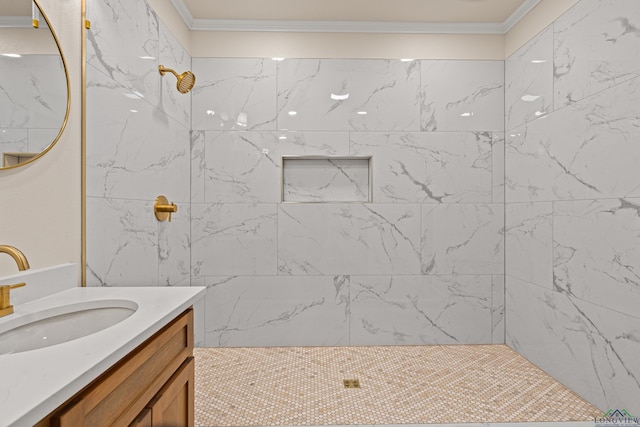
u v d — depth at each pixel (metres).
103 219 1.71
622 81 1.75
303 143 2.83
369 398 2.06
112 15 1.77
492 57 2.88
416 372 2.39
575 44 2.07
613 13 1.79
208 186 2.82
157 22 2.25
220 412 1.92
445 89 2.87
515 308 2.73
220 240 2.82
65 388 0.62
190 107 2.80
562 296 2.20
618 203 1.78
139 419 0.91
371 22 2.81
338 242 2.85
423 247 2.87
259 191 2.83
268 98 2.83
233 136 2.82
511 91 2.77
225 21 2.78
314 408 1.96
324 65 2.84
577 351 2.07
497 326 2.87
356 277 2.85
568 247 2.14
